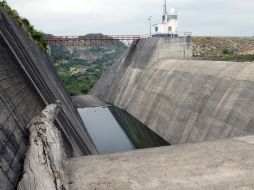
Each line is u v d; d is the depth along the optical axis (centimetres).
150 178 1066
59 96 2944
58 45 6081
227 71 3291
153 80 4888
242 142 1403
